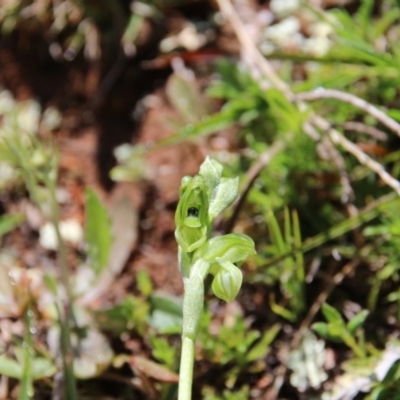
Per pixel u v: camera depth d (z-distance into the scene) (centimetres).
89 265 29
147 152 31
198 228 23
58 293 29
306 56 30
